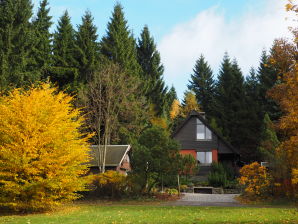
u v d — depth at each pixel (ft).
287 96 51.34
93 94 120.26
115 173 82.79
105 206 63.52
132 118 132.36
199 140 130.52
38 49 123.44
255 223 35.04
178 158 81.46
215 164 116.88
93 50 136.67
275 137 106.52
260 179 75.66
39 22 131.85
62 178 54.19
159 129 83.25
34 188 51.52
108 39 148.56
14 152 50.88
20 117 52.95
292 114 46.21
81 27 143.84
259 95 171.94
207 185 108.68
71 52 137.49
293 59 48.42
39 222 40.11
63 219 42.91
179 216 43.32
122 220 39.86
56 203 55.31
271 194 74.59
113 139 129.39
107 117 113.39
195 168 86.53
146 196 80.64
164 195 83.30
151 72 173.99
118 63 135.13
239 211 49.98
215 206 62.03
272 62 50.31
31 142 51.26
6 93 98.17
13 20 109.70
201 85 225.56
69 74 131.34
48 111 56.03
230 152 128.67
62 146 55.11
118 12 153.38
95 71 124.88
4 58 100.68
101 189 80.64
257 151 148.66
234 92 178.50
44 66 121.08
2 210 56.49
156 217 42.60
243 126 164.35
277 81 156.56
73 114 60.08
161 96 170.50
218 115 183.93
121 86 121.39
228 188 105.19
